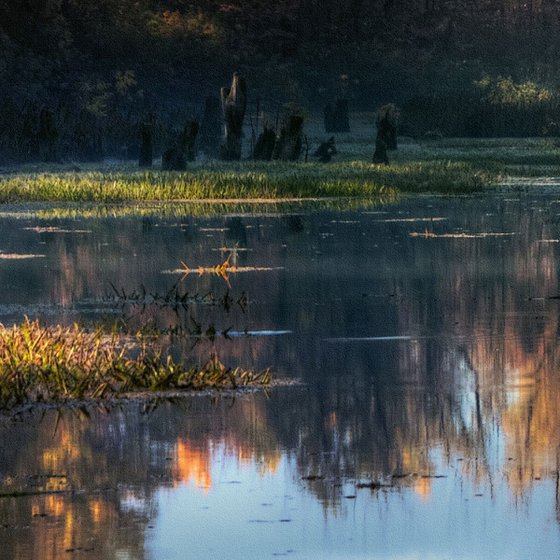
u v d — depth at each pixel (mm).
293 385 29203
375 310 40500
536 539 19031
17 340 31062
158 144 152125
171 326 37406
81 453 23562
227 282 47312
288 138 134500
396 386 29156
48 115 131750
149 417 26141
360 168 116188
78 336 32781
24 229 67438
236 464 22797
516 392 28328
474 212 76812
